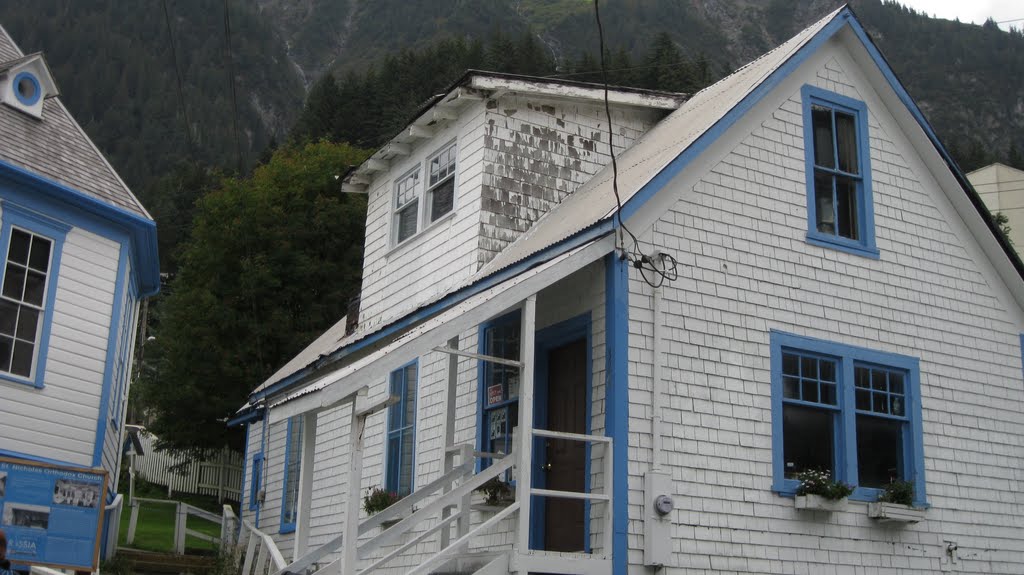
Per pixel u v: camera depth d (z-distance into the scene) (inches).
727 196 473.7
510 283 418.0
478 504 457.7
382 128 2564.0
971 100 6574.8
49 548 487.5
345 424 663.8
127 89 5088.6
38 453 558.6
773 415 454.3
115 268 624.4
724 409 442.6
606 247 428.8
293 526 713.0
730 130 483.5
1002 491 506.9
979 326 530.3
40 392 566.9
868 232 509.4
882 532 468.1
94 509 507.8
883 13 7401.6
